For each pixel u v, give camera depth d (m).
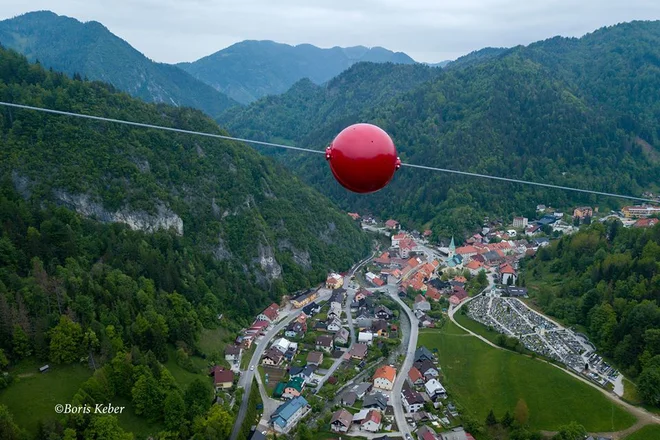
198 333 112.56
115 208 125.44
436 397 97.12
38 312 87.19
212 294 126.19
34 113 127.25
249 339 119.94
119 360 83.25
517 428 86.44
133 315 97.44
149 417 81.44
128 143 140.12
